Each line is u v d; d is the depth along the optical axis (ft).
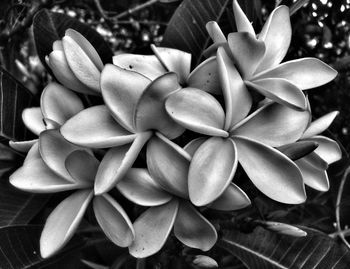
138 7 1.66
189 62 1.03
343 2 1.32
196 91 0.92
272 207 1.31
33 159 1.00
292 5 1.29
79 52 0.97
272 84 0.94
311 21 1.42
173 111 0.89
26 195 1.22
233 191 0.91
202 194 0.88
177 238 1.01
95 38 1.20
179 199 0.96
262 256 1.20
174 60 1.02
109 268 1.16
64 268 1.16
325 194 1.49
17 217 1.18
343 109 1.61
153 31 1.81
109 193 0.97
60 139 0.96
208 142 0.92
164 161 0.91
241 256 1.20
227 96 0.91
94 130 0.92
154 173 0.92
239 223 1.06
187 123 0.89
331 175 1.36
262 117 0.95
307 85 0.99
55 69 0.99
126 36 1.79
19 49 1.57
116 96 0.91
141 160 0.98
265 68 1.01
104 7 1.79
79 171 0.95
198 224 0.95
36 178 0.98
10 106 1.18
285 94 0.92
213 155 0.91
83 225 1.23
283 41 1.03
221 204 0.93
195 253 1.06
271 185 0.92
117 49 1.82
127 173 0.93
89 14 1.84
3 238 1.10
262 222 1.05
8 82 1.18
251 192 1.00
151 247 0.93
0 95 1.16
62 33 1.19
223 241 1.23
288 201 0.91
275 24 1.03
